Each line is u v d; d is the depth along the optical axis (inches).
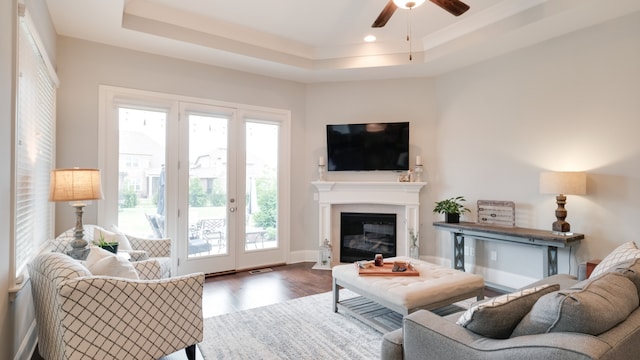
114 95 156.3
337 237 211.0
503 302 57.8
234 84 189.3
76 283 72.1
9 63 79.0
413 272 117.3
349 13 151.5
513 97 163.6
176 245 171.9
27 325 96.8
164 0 141.2
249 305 137.6
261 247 200.8
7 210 78.2
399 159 199.0
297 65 186.7
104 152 153.7
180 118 173.3
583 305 47.2
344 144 205.9
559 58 146.9
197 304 91.5
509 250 165.0
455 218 176.4
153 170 167.2
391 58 184.1
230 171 188.7
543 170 152.1
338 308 129.6
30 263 91.5
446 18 154.7
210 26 159.5
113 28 140.9
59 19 133.0
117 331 77.6
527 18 136.9
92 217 150.8
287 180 207.9
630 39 126.9
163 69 168.6
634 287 60.2
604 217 133.6
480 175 177.6
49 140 131.7
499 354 50.5
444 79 196.1
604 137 133.5
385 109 206.4
